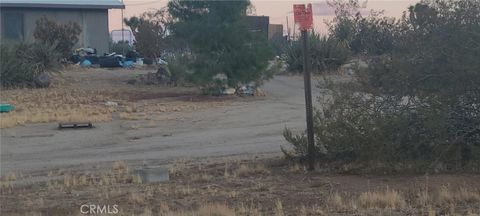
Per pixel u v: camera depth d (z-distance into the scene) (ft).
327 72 163.02
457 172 40.68
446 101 41.52
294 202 33.35
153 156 59.11
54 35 170.91
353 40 177.99
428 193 33.88
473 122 41.96
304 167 44.75
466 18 41.55
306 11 42.32
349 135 43.29
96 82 146.72
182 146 66.18
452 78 41.37
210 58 121.80
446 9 42.32
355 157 44.42
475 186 35.53
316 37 167.84
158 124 85.20
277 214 29.68
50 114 94.07
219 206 31.04
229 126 82.74
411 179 38.93
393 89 43.01
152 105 107.04
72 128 82.07
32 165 55.52
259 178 41.65
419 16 43.37
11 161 58.44
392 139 42.55
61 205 33.91
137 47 204.33
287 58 171.01
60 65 152.97
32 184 43.01
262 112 96.73
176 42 137.59
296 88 139.03
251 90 125.59
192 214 29.84
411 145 42.73
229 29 119.14
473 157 41.86
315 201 33.42
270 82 152.46
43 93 126.41
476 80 41.06
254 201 33.78
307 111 44.37
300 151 47.39
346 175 41.83
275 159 50.29
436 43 41.83
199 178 42.04
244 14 121.90
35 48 143.95
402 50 43.88
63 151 65.05
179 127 82.28
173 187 38.91
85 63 182.70
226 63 120.78
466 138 42.32
